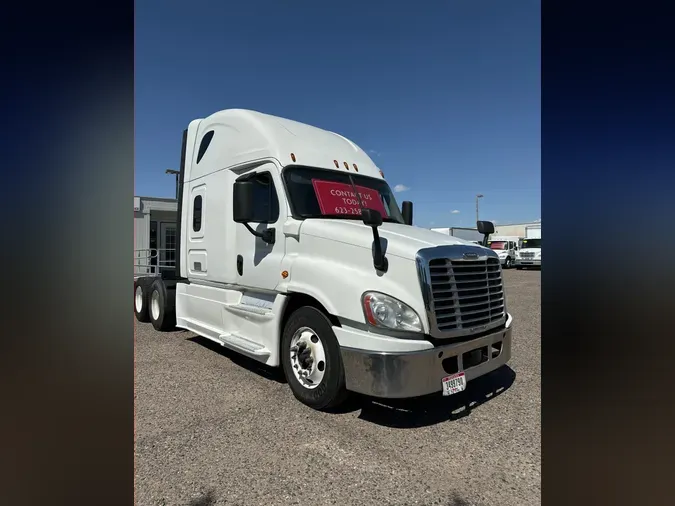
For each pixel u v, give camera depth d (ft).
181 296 21.21
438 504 8.38
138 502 8.27
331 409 12.49
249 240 15.80
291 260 13.60
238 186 14.03
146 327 24.94
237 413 12.28
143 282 26.40
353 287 11.57
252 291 15.98
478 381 15.03
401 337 10.97
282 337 13.91
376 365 10.76
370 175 17.35
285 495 8.59
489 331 12.78
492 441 10.69
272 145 15.15
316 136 16.93
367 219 11.41
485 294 12.66
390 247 11.66
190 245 20.06
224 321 17.30
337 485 8.93
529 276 76.48
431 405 12.87
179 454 10.03
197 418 11.93
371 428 11.39
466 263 12.13
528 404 12.94
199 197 19.35
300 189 14.70
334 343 11.97
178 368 16.55
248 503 8.35
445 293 11.52
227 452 10.14
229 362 17.44
